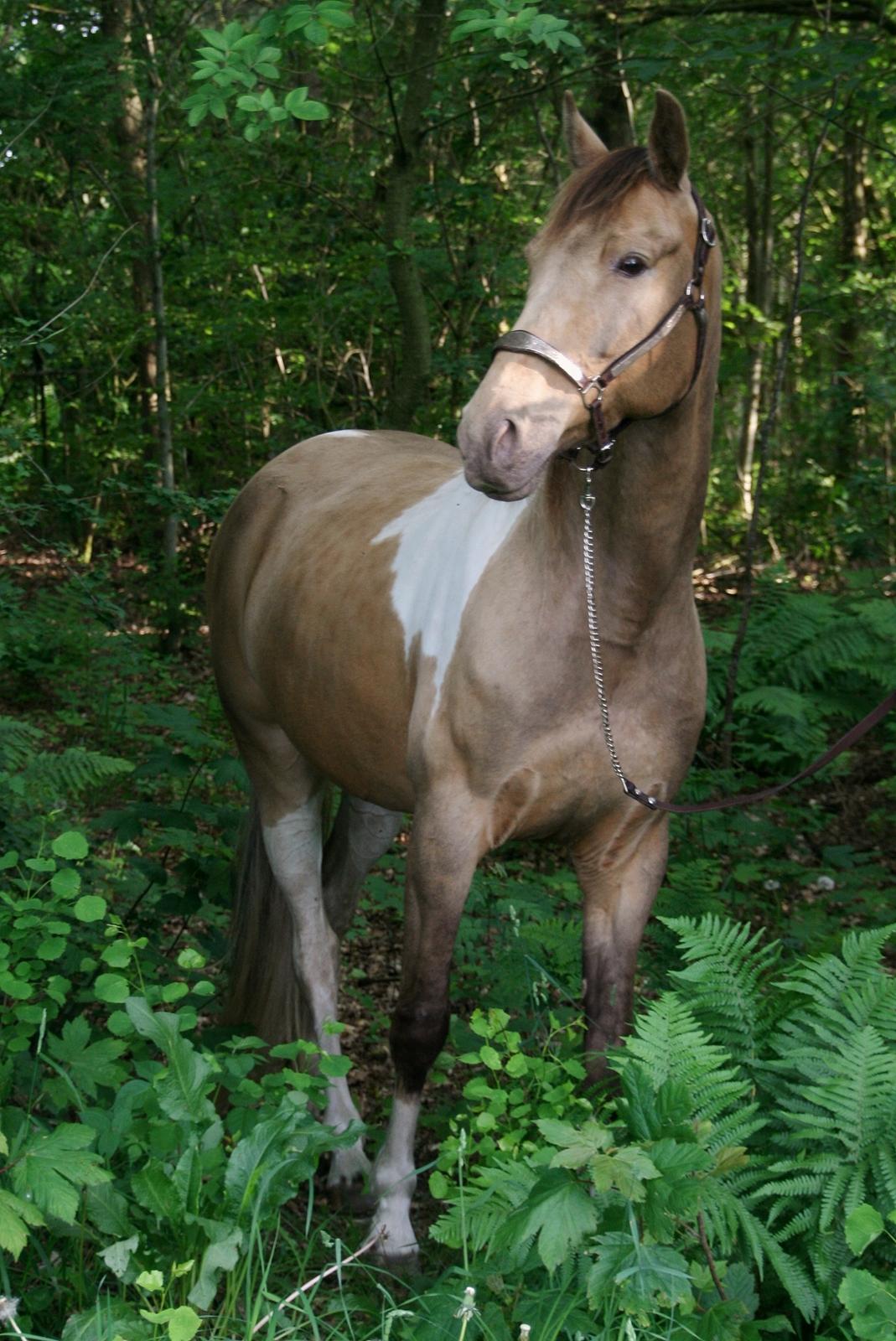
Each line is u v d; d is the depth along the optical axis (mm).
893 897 4184
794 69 6180
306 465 3891
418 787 2865
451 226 8914
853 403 10188
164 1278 2070
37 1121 2344
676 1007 2256
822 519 10930
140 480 10367
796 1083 2307
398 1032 2865
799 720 5805
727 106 9703
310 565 3393
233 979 3607
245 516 3896
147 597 9273
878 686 6555
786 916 4457
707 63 6125
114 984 2357
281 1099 2383
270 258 9414
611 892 2924
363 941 4637
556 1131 1935
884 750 5957
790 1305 2125
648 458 2490
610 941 2926
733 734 6043
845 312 10508
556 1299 1936
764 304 11992
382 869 5195
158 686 7633
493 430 2207
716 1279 1947
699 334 2412
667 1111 1988
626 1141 2100
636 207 2293
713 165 12703
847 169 11445
